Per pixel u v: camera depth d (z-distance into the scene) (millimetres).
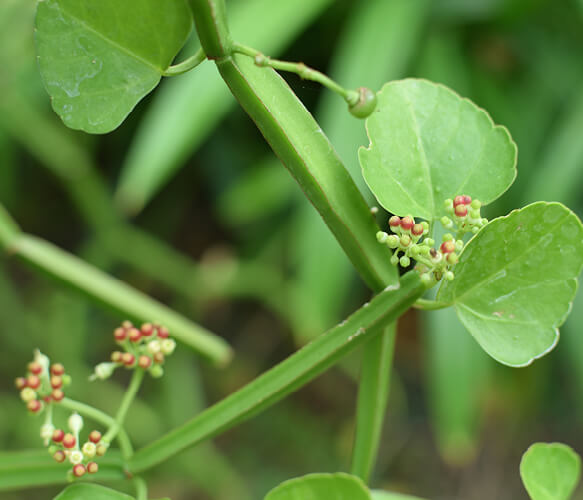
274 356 1685
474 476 1654
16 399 1378
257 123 466
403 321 1620
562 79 1316
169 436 502
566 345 1231
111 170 1502
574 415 1600
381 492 512
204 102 1050
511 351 461
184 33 454
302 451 1597
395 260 468
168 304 1666
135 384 511
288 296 1420
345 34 1279
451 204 471
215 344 655
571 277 458
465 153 480
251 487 1541
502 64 1391
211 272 1438
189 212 1639
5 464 504
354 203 476
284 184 1257
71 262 636
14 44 1145
